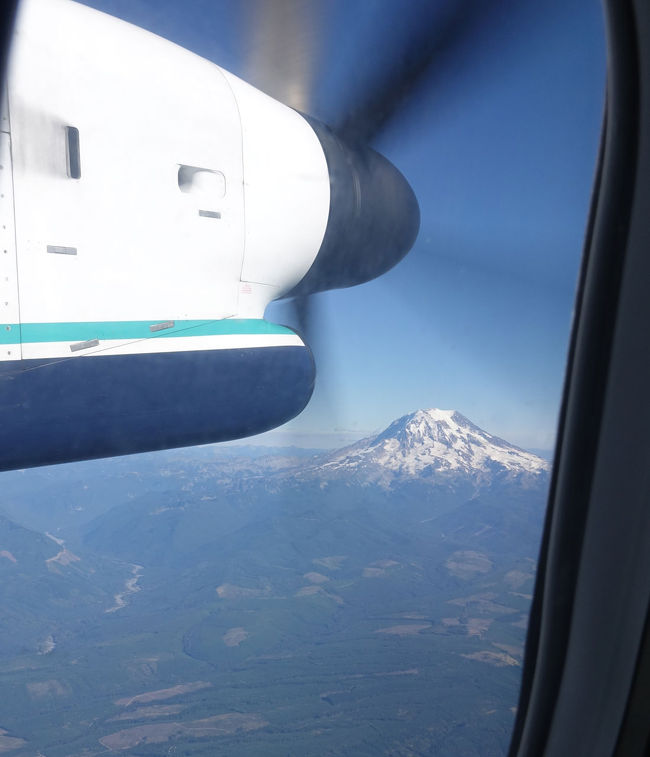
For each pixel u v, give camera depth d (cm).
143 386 271
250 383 307
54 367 247
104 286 258
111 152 257
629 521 126
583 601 128
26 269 240
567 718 129
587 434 126
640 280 120
